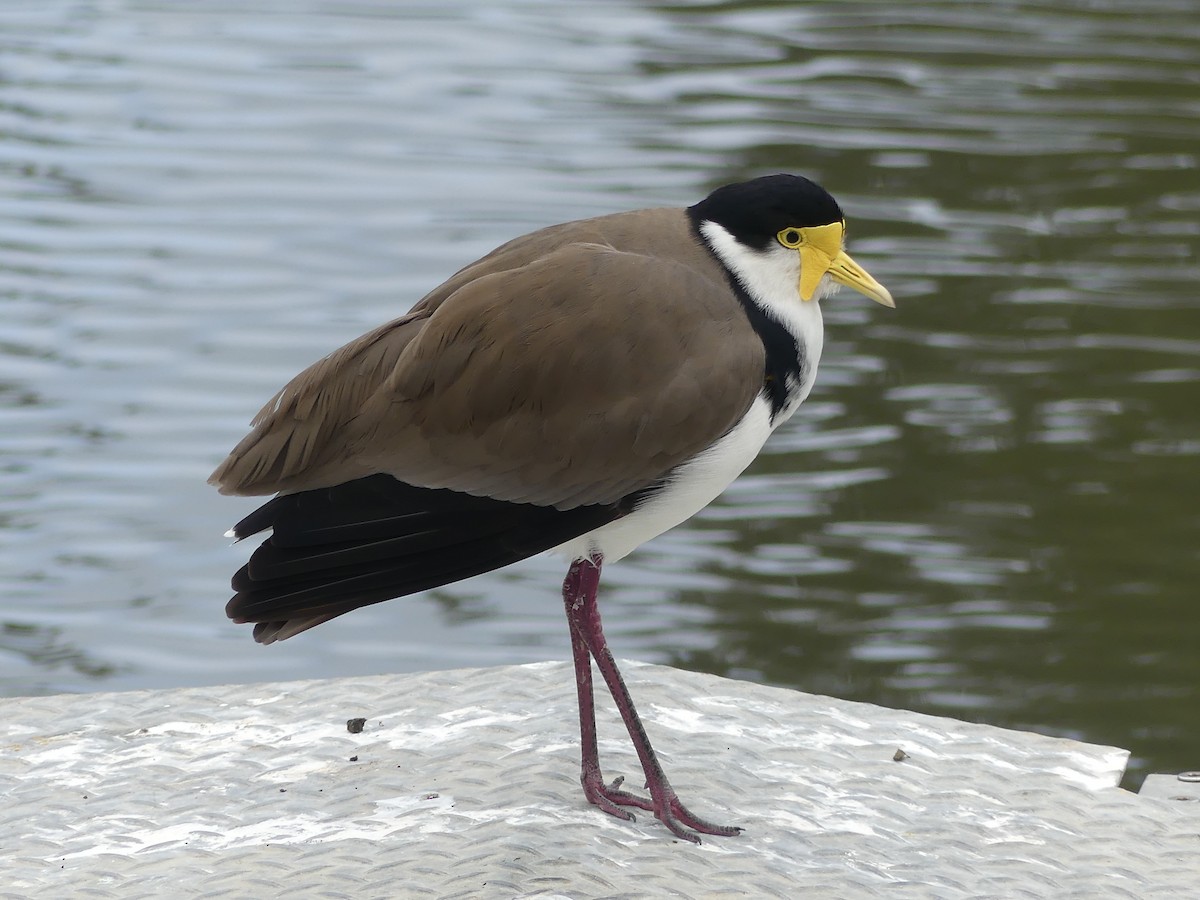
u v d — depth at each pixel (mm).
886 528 15016
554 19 29484
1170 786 8555
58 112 24438
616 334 7770
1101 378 17516
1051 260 20219
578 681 8086
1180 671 13141
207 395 16422
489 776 8219
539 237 8258
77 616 13461
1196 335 18422
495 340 7750
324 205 21203
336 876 7281
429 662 13195
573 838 7645
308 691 9164
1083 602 13875
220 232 20359
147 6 29859
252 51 27422
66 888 7215
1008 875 7543
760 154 23219
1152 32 28969
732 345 7895
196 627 13430
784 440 16375
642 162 22812
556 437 7754
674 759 8469
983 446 16250
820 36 28703
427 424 7742
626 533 8094
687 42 28344
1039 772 8516
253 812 7871
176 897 7133
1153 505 15250
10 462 15289
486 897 7133
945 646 13461
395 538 7742
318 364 7949
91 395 16422
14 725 8789
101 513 14688
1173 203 21969
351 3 30125
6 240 19953
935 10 30328
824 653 13305
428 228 20469
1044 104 25500
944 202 21859
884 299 8141
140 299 18438
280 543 7699
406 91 25609
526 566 14953
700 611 13906
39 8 29703
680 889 7277
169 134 23656
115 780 8195
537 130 24031
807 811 8039
